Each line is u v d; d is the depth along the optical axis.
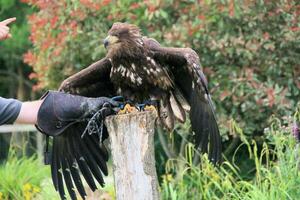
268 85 14.15
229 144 15.61
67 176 9.68
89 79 10.03
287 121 12.56
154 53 9.95
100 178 9.62
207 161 11.65
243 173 15.04
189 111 10.14
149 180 8.31
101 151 9.59
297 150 11.59
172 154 15.37
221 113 14.45
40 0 15.27
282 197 11.18
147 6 14.41
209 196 12.45
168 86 10.04
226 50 14.23
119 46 9.81
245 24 14.25
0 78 26.62
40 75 15.63
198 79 9.91
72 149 9.66
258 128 14.45
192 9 14.35
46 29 15.34
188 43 14.34
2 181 15.09
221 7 14.04
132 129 8.30
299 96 14.51
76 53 15.21
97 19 14.98
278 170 11.52
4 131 16.41
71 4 14.96
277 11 14.16
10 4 23.94
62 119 8.52
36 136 16.78
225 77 14.36
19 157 17.09
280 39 14.30
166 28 14.57
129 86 9.98
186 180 13.99
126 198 8.36
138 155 8.30
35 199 14.52
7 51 25.20
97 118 8.56
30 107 8.48
